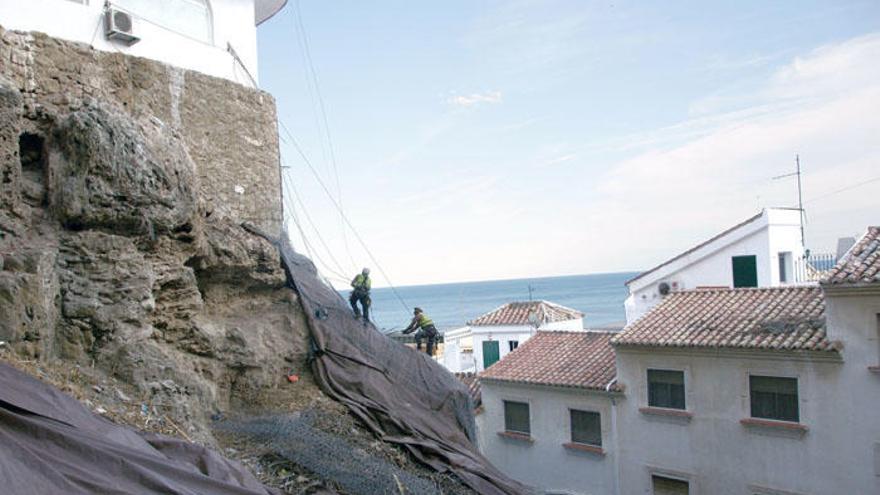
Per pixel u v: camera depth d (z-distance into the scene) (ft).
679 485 55.36
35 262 23.85
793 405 49.83
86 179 26.50
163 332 30.22
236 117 38.06
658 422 56.34
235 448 26.96
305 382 35.81
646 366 57.21
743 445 51.57
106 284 26.32
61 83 28.94
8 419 16.12
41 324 23.30
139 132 28.91
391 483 27.09
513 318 96.43
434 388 39.19
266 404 32.86
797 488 48.83
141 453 17.26
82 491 14.88
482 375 67.92
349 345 38.04
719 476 52.65
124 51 34.35
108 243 26.81
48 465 15.01
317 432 29.84
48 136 27.45
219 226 35.14
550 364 66.39
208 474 19.30
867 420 46.03
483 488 31.71
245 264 35.35
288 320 37.24
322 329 37.81
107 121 27.55
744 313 55.83
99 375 24.82
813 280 75.87
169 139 30.81
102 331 25.93
